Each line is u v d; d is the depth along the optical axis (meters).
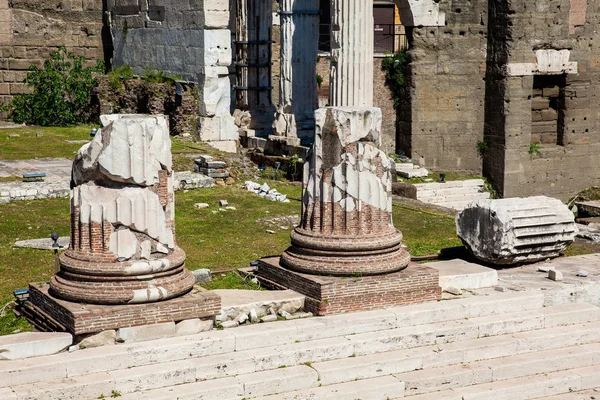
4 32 43.44
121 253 16.48
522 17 40.50
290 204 28.48
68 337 16.00
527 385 17.55
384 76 42.91
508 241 20.86
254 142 39.25
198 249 23.05
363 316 17.94
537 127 42.44
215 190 29.86
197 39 39.03
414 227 26.23
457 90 42.03
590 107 42.69
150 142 16.66
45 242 22.98
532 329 19.03
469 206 21.48
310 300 18.23
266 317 17.86
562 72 41.81
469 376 17.42
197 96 39.34
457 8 41.59
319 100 47.94
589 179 43.22
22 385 15.12
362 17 35.66
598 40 42.47
